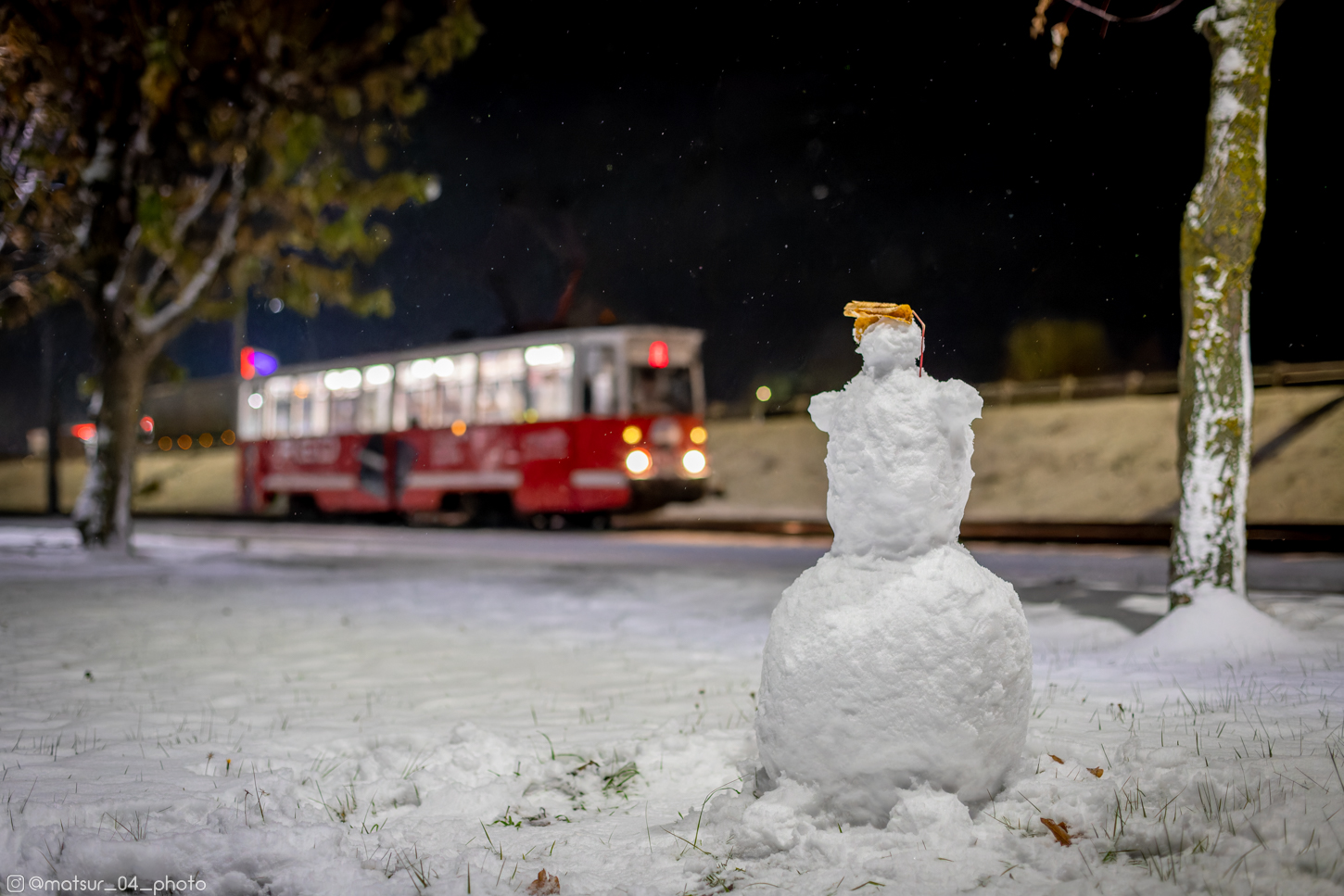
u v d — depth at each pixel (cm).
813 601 443
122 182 1862
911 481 439
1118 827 415
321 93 1802
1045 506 2662
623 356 2520
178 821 466
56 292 1952
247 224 1889
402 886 398
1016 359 3831
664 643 1051
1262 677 754
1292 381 2714
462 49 1816
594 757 580
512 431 2653
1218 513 911
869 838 407
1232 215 920
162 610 1306
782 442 3525
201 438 5281
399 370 2947
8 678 875
